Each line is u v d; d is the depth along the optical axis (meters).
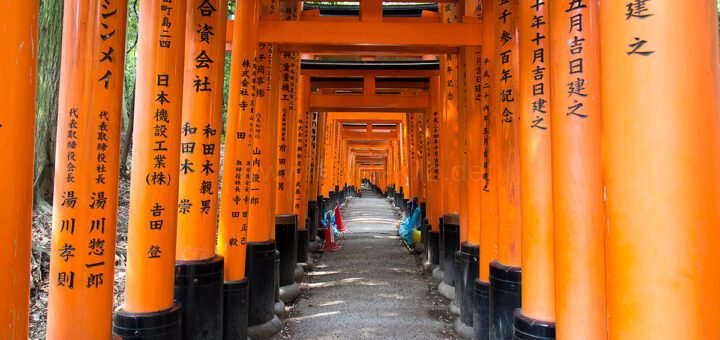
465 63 6.41
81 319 3.12
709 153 1.93
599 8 2.22
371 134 21.56
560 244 3.09
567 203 3.04
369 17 6.29
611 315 2.13
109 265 3.27
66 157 3.13
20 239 2.18
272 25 6.17
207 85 4.67
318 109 11.92
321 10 10.09
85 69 3.15
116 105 3.29
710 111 1.94
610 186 2.12
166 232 3.82
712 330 1.89
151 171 3.77
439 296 7.91
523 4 3.91
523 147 3.86
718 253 1.92
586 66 2.98
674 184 1.93
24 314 2.23
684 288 1.91
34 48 2.21
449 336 6.03
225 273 5.36
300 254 10.14
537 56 3.79
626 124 2.04
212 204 4.73
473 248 6.12
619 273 2.07
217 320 4.57
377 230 16.77
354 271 10.00
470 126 6.29
